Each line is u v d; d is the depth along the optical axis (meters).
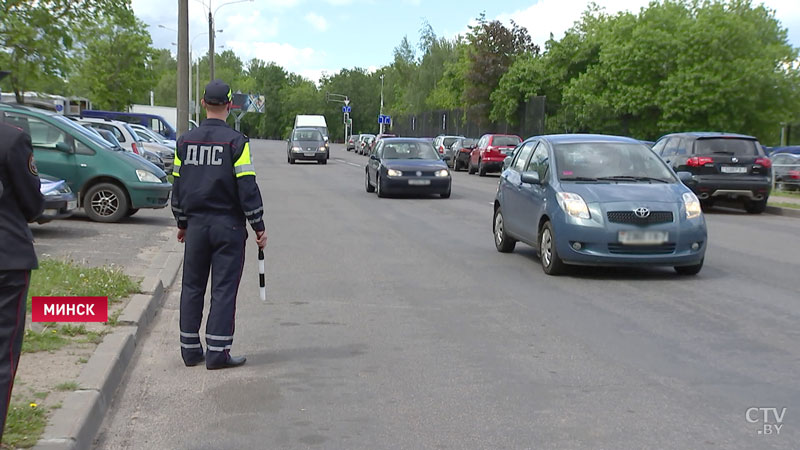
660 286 9.51
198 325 6.27
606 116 37.56
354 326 7.52
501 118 48.88
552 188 10.41
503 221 12.11
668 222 9.77
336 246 12.87
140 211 17.44
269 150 70.88
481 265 11.06
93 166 14.89
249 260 11.42
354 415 5.09
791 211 19.89
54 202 12.51
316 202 21.02
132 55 47.19
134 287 8.33
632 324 7.56
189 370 6.14
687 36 35.47
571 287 9.44
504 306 8.38
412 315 7.97
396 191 22.27
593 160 10.84
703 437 4.69
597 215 9.77
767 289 9.34
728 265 11.17
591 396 5.45
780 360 6.34
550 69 45.34
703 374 5.96
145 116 44.19
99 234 13.25
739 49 35.41
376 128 148.62
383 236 14.16
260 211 6.11
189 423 4.96
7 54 21.34
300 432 4.80
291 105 156.25
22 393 4.95
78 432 4.38
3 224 3.95
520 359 6.38
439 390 5.59
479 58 53.25
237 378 5.91
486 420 4.98
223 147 6.07
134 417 5.08
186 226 6.32
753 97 34.56
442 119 62.38
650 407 5.22
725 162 19.66
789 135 44.34
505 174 12.46
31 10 21.28
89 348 6.08
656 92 36.31
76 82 38.62
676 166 20.19
